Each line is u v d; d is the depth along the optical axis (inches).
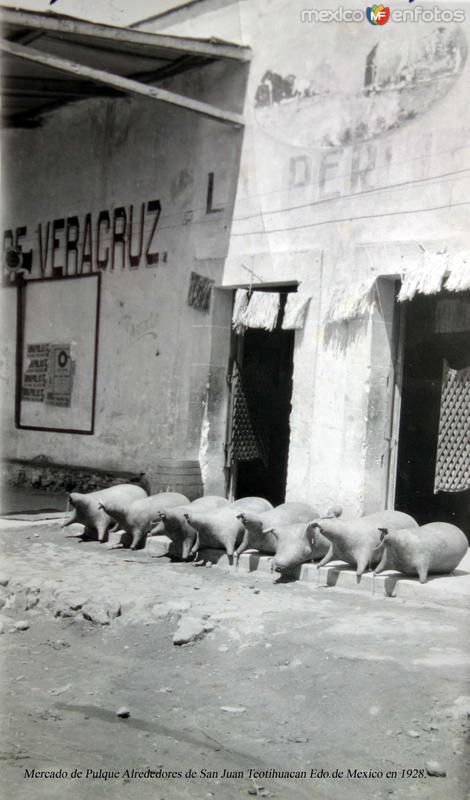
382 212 336.2
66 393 514.6
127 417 465.1
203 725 181.3
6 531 377.4
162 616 247.3
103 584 279.1
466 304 364.5
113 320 479.8
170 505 345.7
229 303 415.5
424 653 209.8
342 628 230.1
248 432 424.5
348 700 187.6
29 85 460.8
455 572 284.0
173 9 428.1
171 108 438.9
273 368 434.3
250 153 392.2
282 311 422.0
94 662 223.3
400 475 399.9
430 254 314.8
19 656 226.2
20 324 556.7
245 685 202.1
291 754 167.3
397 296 331.9
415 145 325.4
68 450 510.6
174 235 437.4
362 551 278.4
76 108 512.1
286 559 286.8
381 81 337.1
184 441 422.6
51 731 177.2
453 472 327.3
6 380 560.1
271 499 440.5
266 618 239.3
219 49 384.2
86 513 357.1
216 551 315.3
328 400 350.9
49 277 533.3
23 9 339.3
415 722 176.1
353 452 340.5
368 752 167.2
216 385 413.7
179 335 431.2
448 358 376.5
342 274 348.5
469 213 308.3
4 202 559.2
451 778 156.7
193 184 425.1
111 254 483.8
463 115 311.3
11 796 146.8
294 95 370.9
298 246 368.8
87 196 503.8
